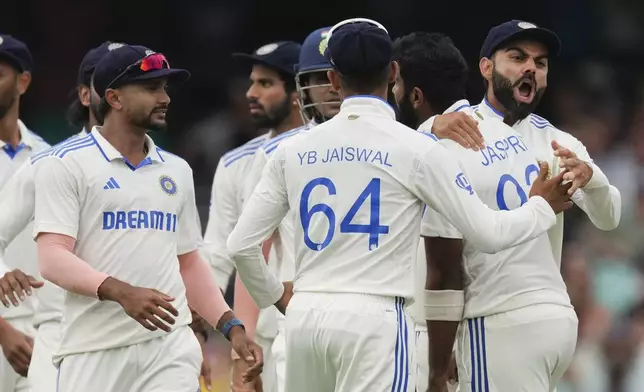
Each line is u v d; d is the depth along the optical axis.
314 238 19.02
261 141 28.41
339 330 18.55
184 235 22.25
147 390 21.14
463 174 19.00
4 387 26.73
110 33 59.66
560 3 59.38
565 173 19.30
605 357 40.41
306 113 24.80
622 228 45.81
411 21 58.78
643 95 59.16
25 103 57.97
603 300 42.56
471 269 20.66
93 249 21.00
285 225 24.53
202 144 56.84
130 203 21.09
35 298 26.08
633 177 52.34
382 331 18.55
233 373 24.67
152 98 21.19
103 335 20.98
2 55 26.92
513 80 20.95
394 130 19.06
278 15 59.94
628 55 60.09
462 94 22.11
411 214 18.94
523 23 21.06
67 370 21.17
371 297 18.64
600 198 21.03
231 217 28.09
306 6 59.78
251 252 19.84
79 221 21.03
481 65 21.50
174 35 60.16
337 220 18.84
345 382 18.70
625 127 58.06
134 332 21.00
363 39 19.17
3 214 22.38
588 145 55.75
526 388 20.42
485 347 20.56
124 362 20.98
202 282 22.34
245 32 60.16
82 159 21.00
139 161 21.50
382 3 58.88
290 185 19.34
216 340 39.38
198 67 60.00
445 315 20.62
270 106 28.12
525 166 20.86
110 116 21.42
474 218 18.66
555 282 20.77
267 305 20.78
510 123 21.47
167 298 19.88
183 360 21.42
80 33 59.22
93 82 21.55
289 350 19.27
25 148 27.55
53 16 58.84
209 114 59.44
